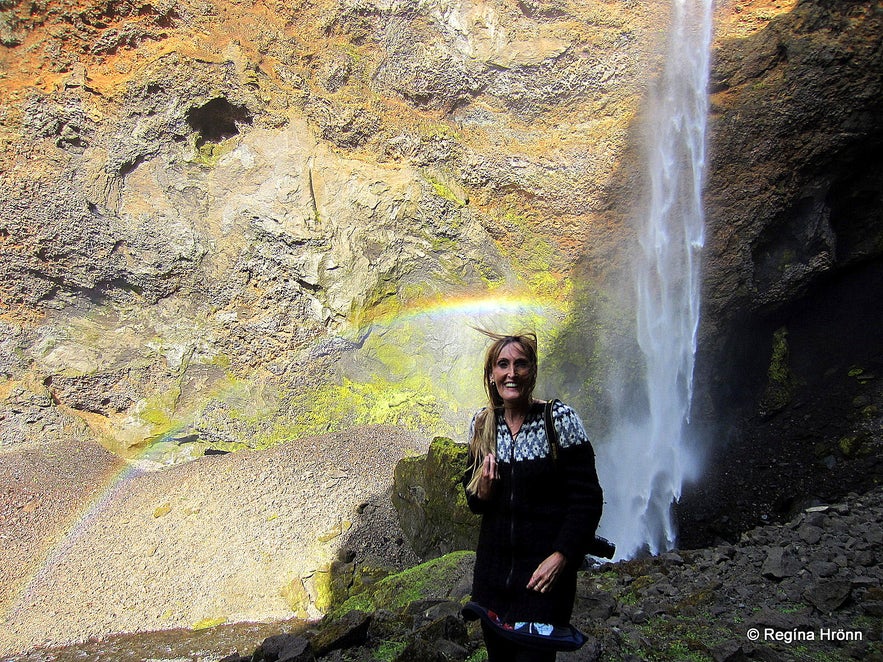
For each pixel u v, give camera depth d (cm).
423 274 2041
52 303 1934
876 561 547
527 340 280
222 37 1906
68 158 1839
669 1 1734
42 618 1302
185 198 1942
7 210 1803
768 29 1594
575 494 261
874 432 1484
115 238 1886
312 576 1359
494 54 1909
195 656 1136
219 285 1981
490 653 285
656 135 1758
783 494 1530
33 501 1633
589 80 1853
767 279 1714
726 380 1781
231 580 1380
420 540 1373
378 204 1956
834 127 1537
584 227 1873
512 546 266
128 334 1977
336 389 2027
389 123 1998
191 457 1947
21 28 1814
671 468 1725
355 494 1611
